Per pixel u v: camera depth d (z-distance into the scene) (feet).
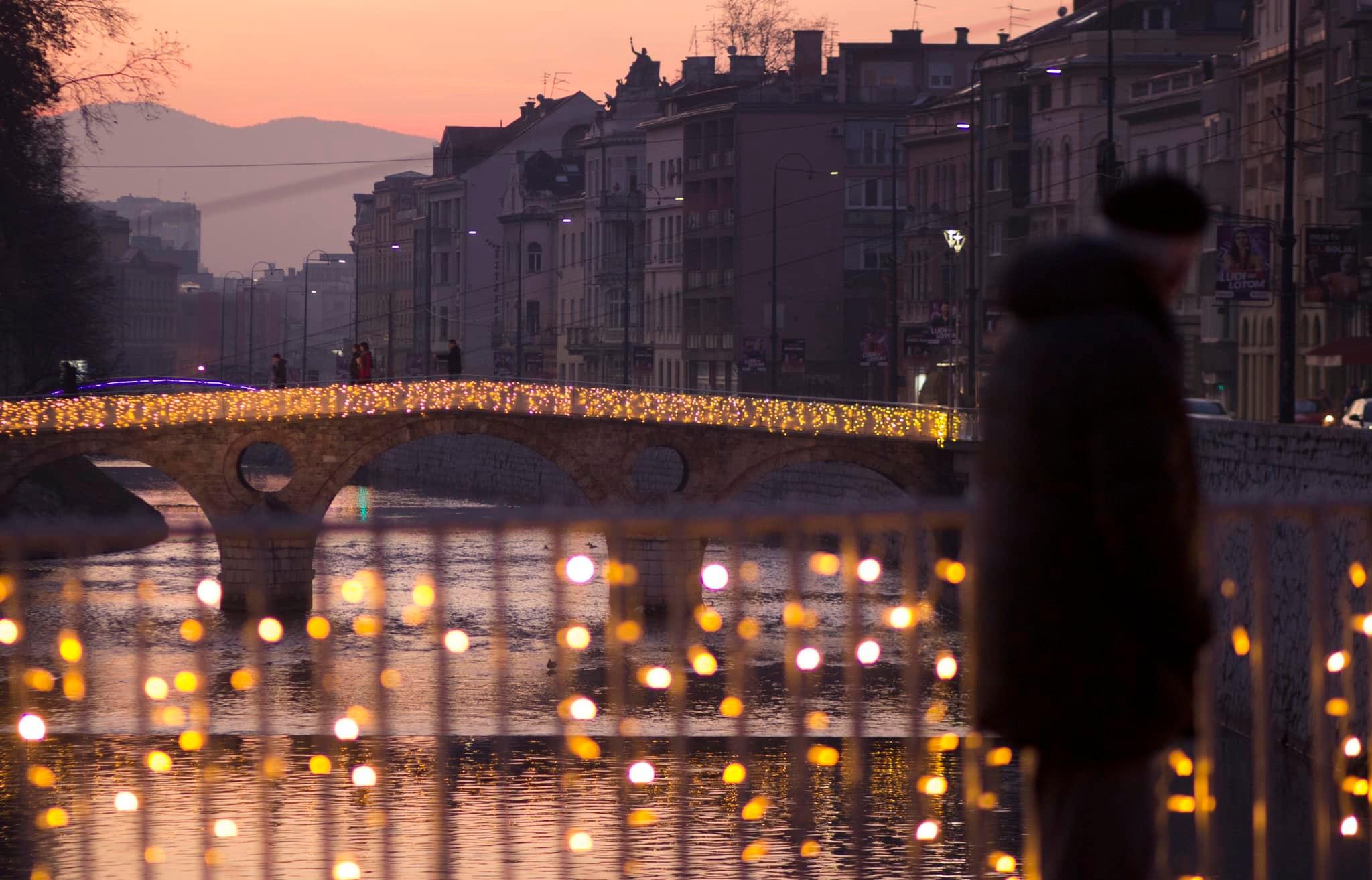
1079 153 654.53
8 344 612.70
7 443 503.61
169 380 634.84
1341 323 508.94
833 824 179.01
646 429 522.88
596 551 554.05
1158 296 49.57
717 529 62.08
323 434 521.65
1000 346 49.62
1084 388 46.73
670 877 156.66
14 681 73.46
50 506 606.14
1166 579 46.47
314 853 159.12
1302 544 249.14
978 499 50.01
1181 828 158.40
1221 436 293.23
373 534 57.67
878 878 156.04
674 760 225.56
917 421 501.15
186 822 166.20
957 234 627.46
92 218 618.85
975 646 50.21
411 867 153.99
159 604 386.73
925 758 215.72
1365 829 150.00
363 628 70.18
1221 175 580.71
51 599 378.53
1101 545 47.24
